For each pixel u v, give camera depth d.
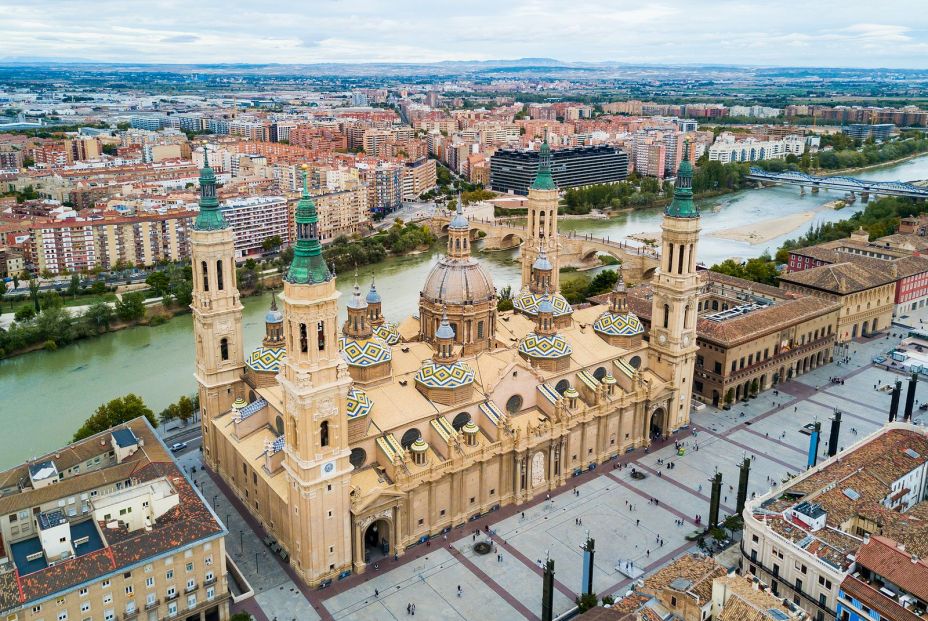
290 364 125.44
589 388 173.75
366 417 143.38
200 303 161.38
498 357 170.75
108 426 178.88
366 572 139.38
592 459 175.00
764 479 169.12
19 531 134.75
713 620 110.31
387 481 143.12
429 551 145.50
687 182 177.12
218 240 157.50
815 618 121.12
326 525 132.88
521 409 167.12
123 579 116.38
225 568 126.50
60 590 110.81
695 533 150.38
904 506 150.12
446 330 156.12
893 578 111.62
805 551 121.75
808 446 184.25
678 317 182.88
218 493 163.00
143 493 131.12
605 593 133.38
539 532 151.25
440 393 154.62
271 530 147.75
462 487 151.12
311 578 133.88
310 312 121.19
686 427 193.88
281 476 143.88
